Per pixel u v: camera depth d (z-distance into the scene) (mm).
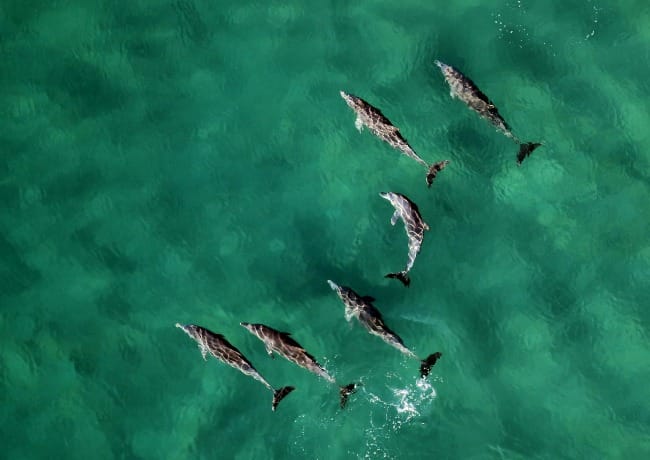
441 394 21828
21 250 23188
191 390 21812
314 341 22047
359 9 25516
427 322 22312
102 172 24016
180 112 24625
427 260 22766
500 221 23172
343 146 23859
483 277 22734
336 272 22688
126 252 23141
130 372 22000
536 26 25000
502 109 24109
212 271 22891
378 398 21734
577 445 21453
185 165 24016
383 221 22984
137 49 25391
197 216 23453
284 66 24938
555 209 23297
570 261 22875
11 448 21359
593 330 22312
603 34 24922
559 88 24344
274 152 24000
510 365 22094
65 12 25781
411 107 24250
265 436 21484
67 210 23609
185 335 22172
